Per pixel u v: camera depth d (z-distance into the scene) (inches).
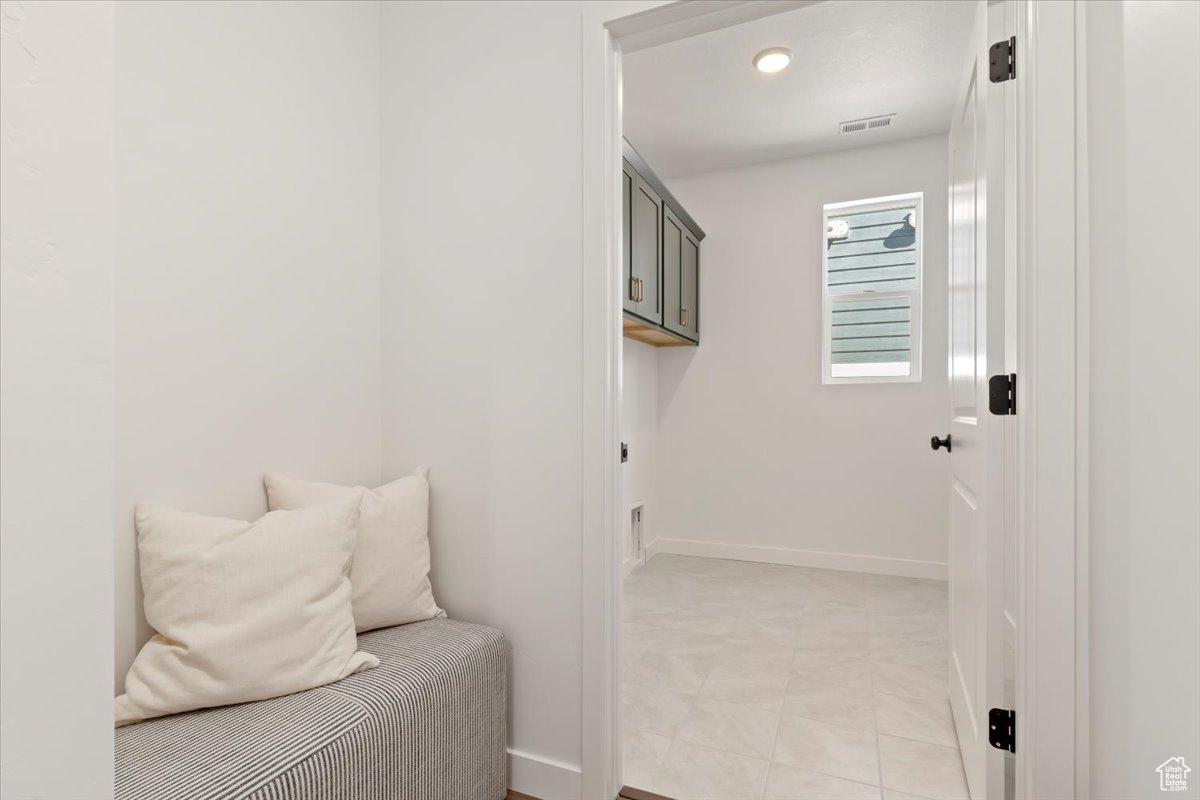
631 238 110.8
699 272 161.3
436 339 70.3
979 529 57.2
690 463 163.2
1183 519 31.9
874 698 83.0
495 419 66.6
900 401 143.1
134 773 37.7
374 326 73.2
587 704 61.2
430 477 70.1
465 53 68.9
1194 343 31.1
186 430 53.5
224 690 44.9
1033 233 45.9
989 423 52.8
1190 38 31.5
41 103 12.4
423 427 70.9
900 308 147.6
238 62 58.1
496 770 61.2
